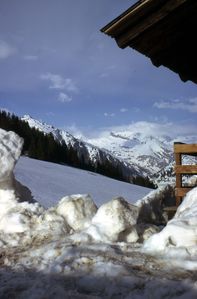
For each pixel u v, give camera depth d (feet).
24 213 24.81
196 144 28.12
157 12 24.67
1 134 28.96
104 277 14.58
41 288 14.08
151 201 32.14
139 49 27.17
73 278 14.94
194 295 12.29
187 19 26.00
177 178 28.50
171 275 14.56
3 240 22.00
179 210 22.65
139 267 15.56
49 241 21.34
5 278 15.56
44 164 307.17
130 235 21.54
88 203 25.03
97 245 18.62
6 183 28.35
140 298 12.77
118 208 21.26
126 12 24.44
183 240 17.53
